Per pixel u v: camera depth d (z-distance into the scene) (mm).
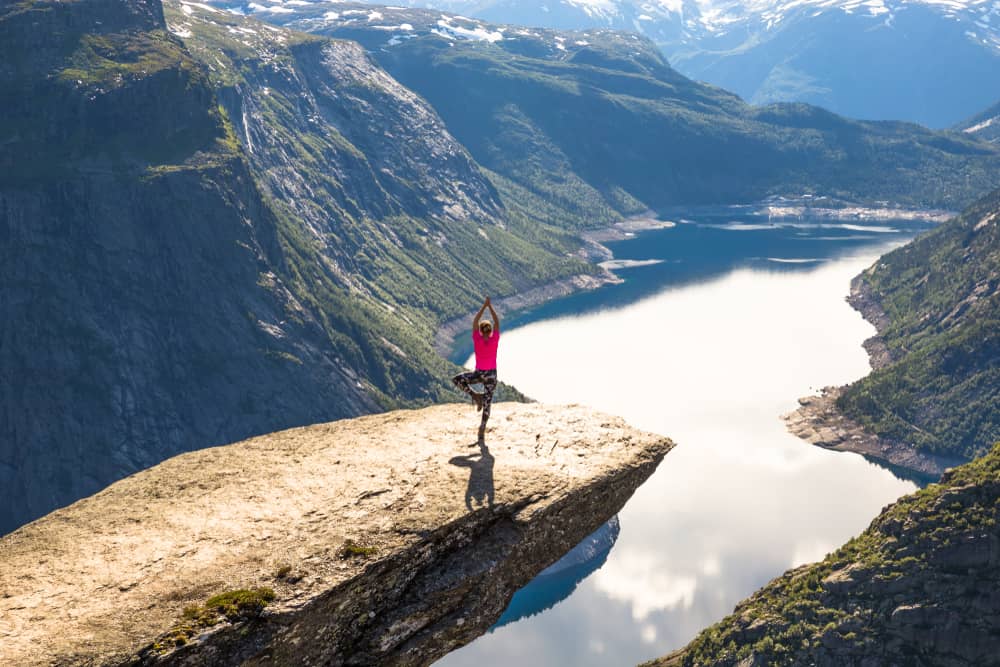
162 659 14477
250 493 19062
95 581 15742
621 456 22203
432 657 18547
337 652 17156
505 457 21562
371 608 17500
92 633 14461
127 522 17734
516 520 19359
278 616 15734
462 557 18828
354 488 19453
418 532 18062
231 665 15227
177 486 19281
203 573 16156
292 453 21266
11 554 16484
